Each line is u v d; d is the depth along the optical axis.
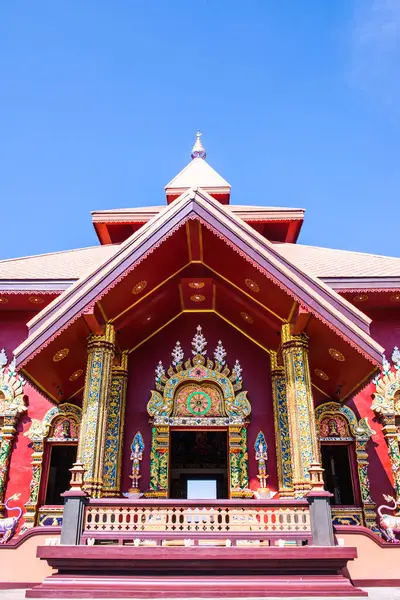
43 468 11.68
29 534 8.67
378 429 11.98
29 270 13.13
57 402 11.95
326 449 12.36
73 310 8.77
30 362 9.25
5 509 11.21
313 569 7.20
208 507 7.84
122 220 15.83
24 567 8.44
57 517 11.11
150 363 12.26
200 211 9.39
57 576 7.05
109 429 11.18
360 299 12.59
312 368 11.20
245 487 10.92
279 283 9.01
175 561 7.11
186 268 10.98
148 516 7.93
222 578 7.00
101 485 8.83
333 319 8.76
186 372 11.91
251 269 9.55
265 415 11.73
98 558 7.07
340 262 14.04
